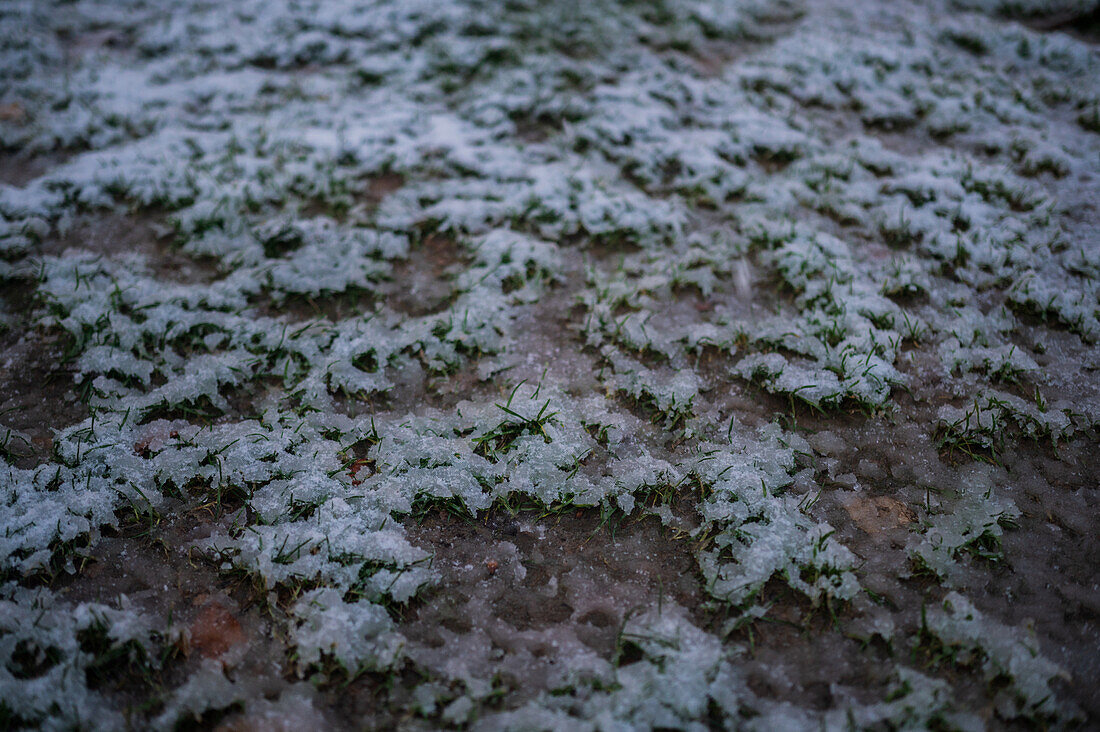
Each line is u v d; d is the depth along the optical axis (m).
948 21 5.11
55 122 4.01
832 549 1.95
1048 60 4.59
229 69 4.66
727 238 3.21
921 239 3.16
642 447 2.31
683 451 2.29
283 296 2.92
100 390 2.47
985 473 2.19
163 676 1.71
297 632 1.77
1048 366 2.56
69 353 2.61
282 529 2.00
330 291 2.95
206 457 2.22
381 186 3.62
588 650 1.76
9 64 4.53
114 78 4.47
